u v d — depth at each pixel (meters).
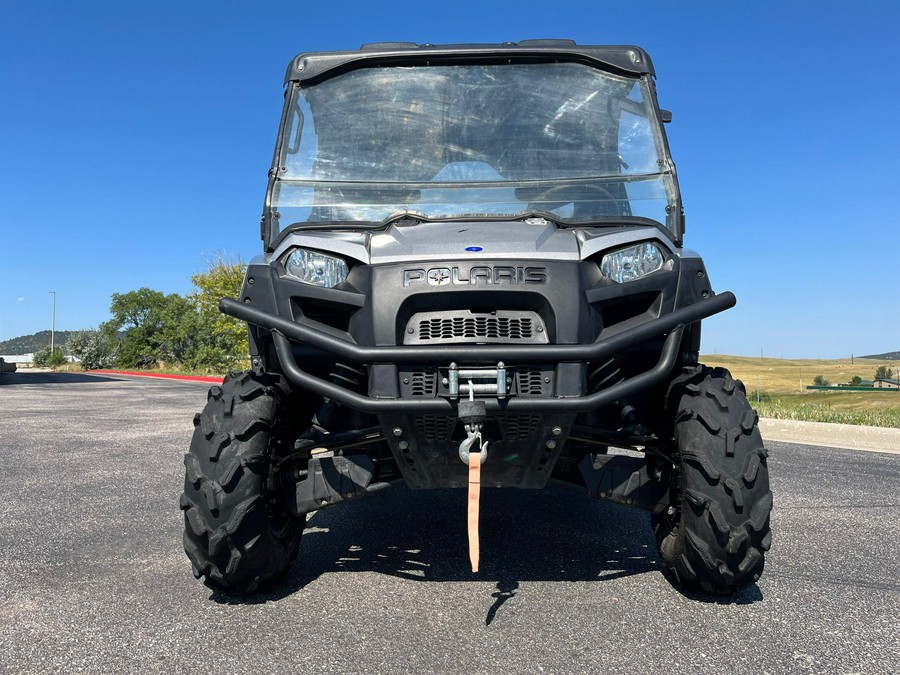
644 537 4.26
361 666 2.51
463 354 2.75
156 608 3.10
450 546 4.05
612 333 3.00
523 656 2.58
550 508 5.04
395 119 3.66
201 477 2.97
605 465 3.29
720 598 3.19
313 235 3.25
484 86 3.71
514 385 2.82
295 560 3.66
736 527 2.87
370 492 3.26
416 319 2.93
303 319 3.10
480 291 2.89
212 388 3.22
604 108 3.66
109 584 3.42
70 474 6.52
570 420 2.87
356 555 3.88
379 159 3.61
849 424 10.94
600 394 2.79
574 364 2.82
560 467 3.55
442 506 5.10
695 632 2.80
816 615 2.99
